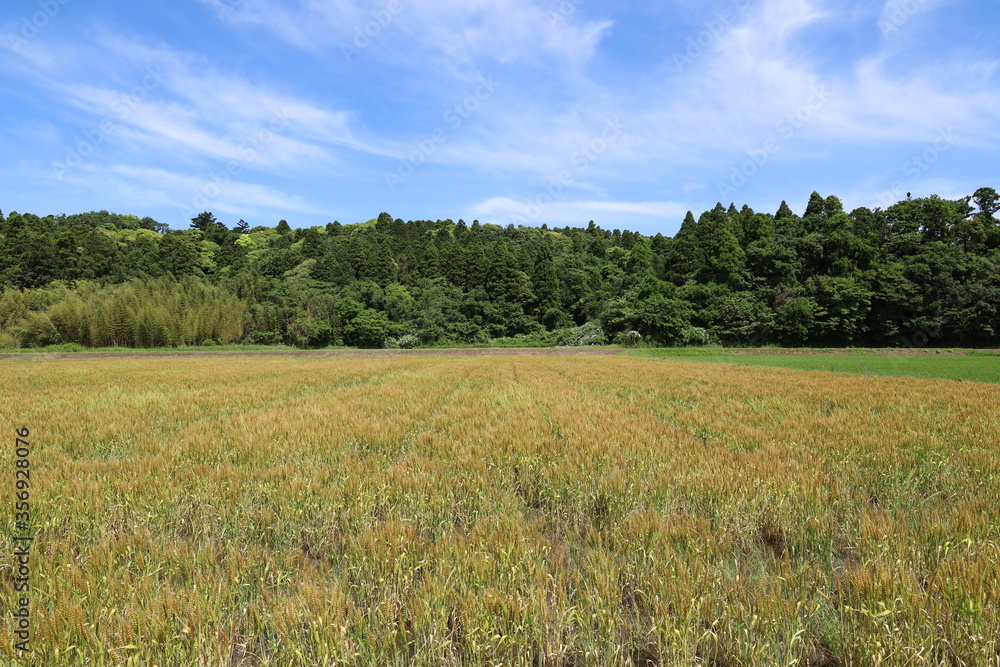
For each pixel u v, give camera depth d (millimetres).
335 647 3020
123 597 3635
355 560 4141
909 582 3531
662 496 5754
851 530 4824
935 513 5125
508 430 9094
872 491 6090
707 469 6379
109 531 4973
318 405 13102
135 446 8664
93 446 8961
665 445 7953
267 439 8688
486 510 5438
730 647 3148
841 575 4266
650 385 19031
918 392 16109
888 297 49406
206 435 9086
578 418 10672
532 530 4840
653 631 3322
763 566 4172
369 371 27281
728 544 4414
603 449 7676
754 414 11742
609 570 3893
